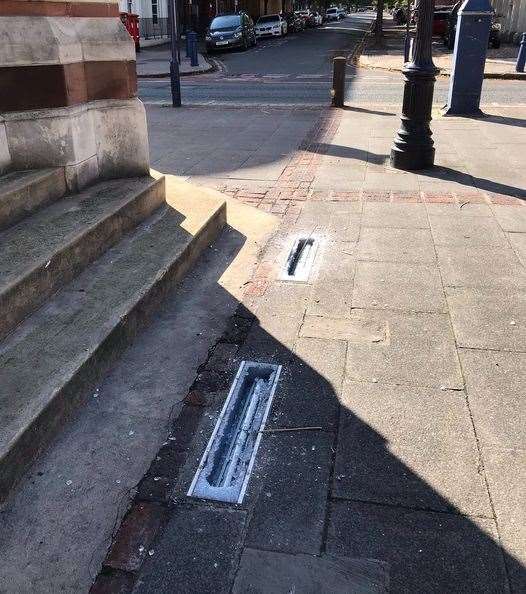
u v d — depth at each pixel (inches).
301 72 860.6
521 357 148.6
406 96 307.3
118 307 153.9
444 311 171.2
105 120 212.4
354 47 1266.0
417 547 98.4
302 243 224.4
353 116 481.7
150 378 143.3
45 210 186.4
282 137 405.4
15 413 115.0
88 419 128.7
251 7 2071.9
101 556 97.7
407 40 849.5
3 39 176.6
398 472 113.7
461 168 317.7
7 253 155.5
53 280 156.5
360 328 163.6
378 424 126.6
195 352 154.3
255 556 97.3
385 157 344.2
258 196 279.0
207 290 187.9
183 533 101.7
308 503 107.3
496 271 195.9
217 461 119.2
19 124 186.4
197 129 439.8
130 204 198.2
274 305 178.1
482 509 105.0
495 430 124.0
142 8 1521.9
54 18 187.8
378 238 225.3
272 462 117.1
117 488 111.0
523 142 374.3
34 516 104.8
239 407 135.3
